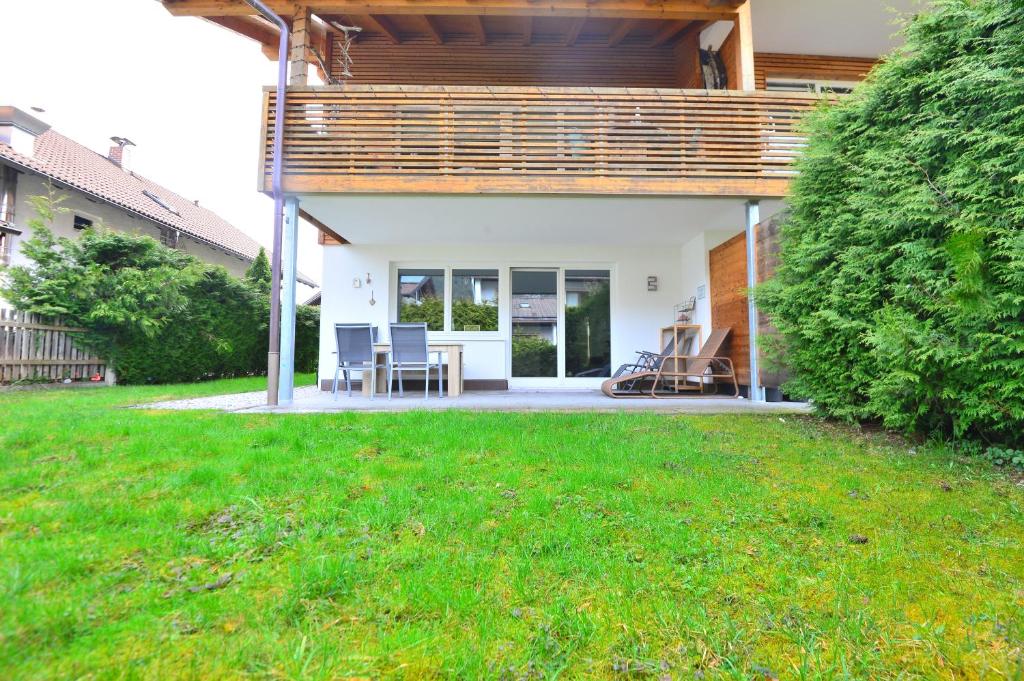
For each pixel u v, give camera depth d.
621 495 2.29
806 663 1.21
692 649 1.26
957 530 1.95
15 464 2.60
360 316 8.16
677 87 8.01
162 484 2.32
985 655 1.23
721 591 1.53
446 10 5.96
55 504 2.06
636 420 4.15
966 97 3.04
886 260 3.53
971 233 2.77
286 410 4.73
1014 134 2.84
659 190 5.63
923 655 1.24
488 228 7.22
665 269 8.39
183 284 9.19
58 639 1.23
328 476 2.49
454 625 1.35
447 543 1.81
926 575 1.61
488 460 2.88
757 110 5.73
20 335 7.35
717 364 6.97
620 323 8.35
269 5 5.81
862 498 2.29
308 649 1.23
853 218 3.72
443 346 7.04
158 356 9.02
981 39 3.03
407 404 5.43
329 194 5.62
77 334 8.03
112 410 4.53
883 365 3.36
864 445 3.35
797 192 4.46
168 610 1.37
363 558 1.69
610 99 5.71
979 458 2.96
